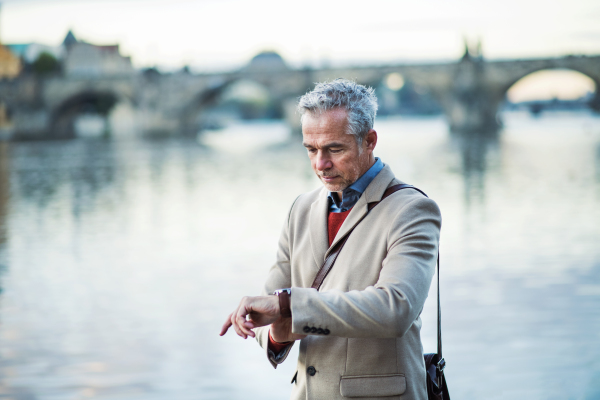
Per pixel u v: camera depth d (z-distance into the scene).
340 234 2.03
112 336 6.79
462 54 73.00
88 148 57.78
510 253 10.12
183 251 11.44
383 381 1.96
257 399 5.21
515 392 5.06
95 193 22.16
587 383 5.16
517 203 16.11
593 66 70.75
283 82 78.75
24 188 24.45
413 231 1.91
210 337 6.69
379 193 2.02
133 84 83.38
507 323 6.71
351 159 1.97
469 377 5.41
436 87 74.50
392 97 169.62
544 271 8.91
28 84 83.50
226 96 164.50
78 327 7.13
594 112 106.81
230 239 12.46
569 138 51.44
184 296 8.36
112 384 5.54
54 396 5.29
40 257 11.31
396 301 1.76
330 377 1.99
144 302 8.11
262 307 1.82
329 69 77.31
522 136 58.00
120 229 14.27
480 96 73.31
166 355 6.19
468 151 39.12
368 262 1.97
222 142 65.44
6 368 5.95
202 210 17.09
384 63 75.06
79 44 105.06
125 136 88.12
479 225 12.92
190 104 83.06
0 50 102.50
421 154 37.31
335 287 2.00
